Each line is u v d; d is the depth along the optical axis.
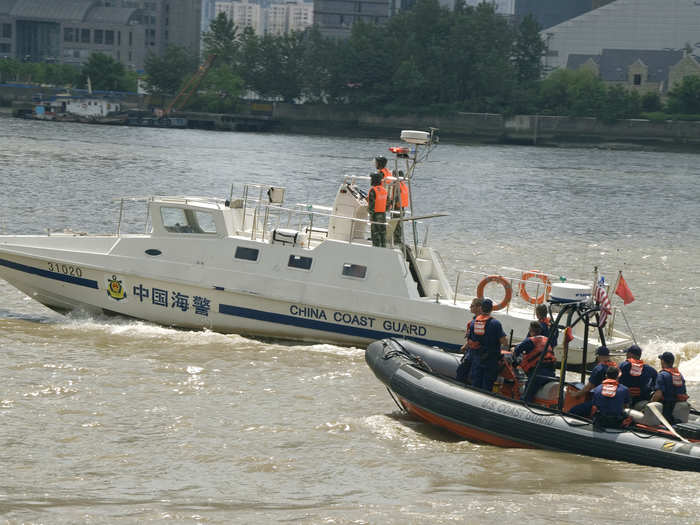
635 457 26.70
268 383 34.62
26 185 109.94
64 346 38.56
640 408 28.81
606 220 108.25
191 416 30.17
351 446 28.03
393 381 31.09
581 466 26.48
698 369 39.84
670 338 48.22
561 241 86.25
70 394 31.78
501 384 30.95
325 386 34.62
